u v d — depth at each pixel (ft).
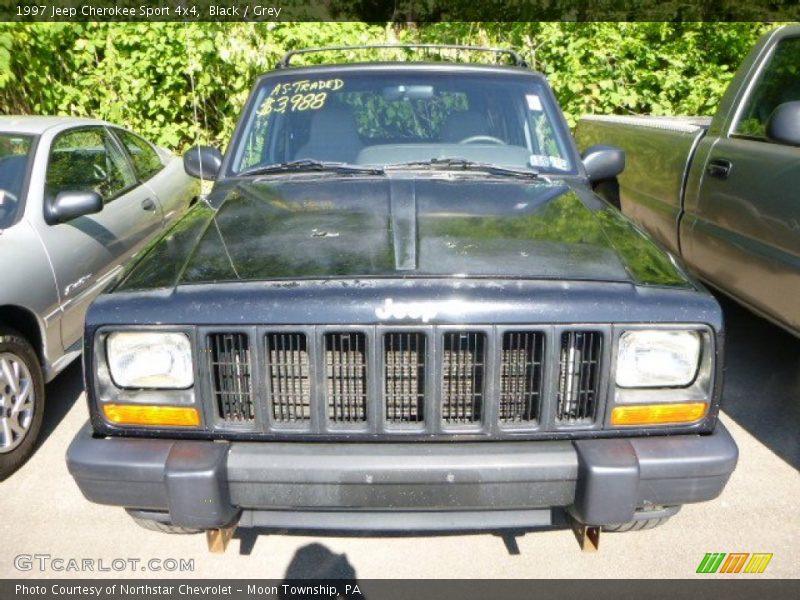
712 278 13.98
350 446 7.06
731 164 13.04
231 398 7.10
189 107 25.00
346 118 11.29
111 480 7.02
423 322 6.76
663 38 24.66
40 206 12.19
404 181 9.86
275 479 6.92
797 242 10.91
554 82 24.43
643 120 17.87
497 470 6.91
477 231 8.14
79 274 12.69
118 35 23.04
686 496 7.14
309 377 6.93
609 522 6.97
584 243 8.00
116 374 7.12
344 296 6.82
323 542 9.29
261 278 7.17
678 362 7.11
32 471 10.85
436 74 11.66
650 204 16.51
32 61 22.03
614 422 7.13
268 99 11.64
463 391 7.08
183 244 8.23
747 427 12.00
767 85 13.25
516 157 10.98
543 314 6.82
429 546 9.23
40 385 11.40
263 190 9.86
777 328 15.93
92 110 24.12
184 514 6.90
